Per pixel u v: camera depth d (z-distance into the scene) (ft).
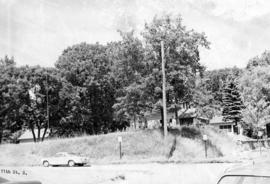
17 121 216.74
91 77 213.66
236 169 14.55
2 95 208.95
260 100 197.06
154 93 137.18
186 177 67.26
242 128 227.81
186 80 136.87
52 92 214.90
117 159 121.19
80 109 211.00
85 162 109.29
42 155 128.06
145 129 138.00
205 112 172.65
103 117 223.71
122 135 133.69
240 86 214.90
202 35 137.18
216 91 285.43
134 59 142.20
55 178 70.03
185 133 138.62
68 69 219.00
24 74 214.48
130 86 138.72
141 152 125.29
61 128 219.61
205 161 106.52
